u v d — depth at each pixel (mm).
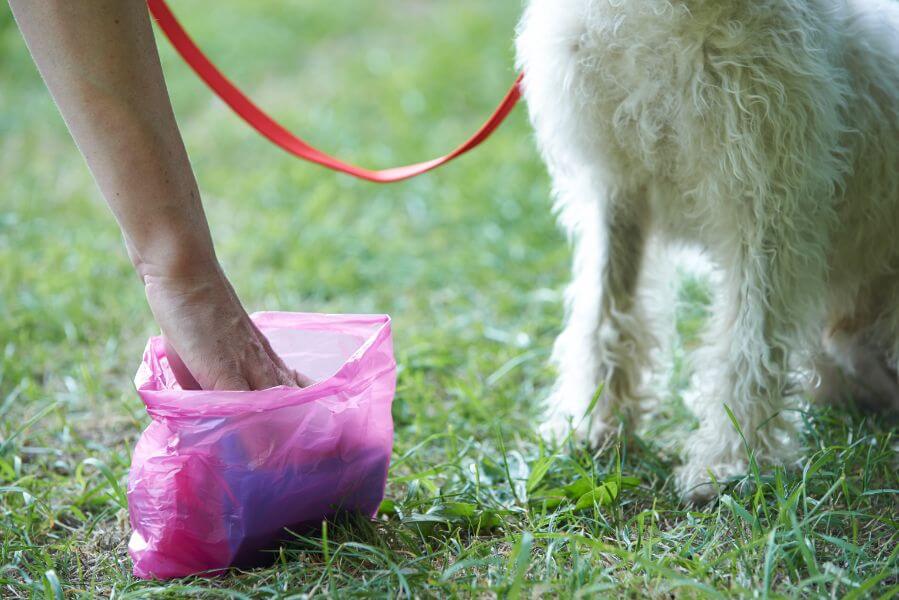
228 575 2174
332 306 4168
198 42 8609
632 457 2814
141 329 3920
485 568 2164
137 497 2129
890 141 2564
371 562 2193
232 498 2078
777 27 2271
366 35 9125
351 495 2242
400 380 3357
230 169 6012
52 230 4969
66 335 3861
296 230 4938
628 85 2396
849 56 2480
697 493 2498
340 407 2139
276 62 8328
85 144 2035
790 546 2143
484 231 4863
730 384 2551
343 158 6051
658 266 2914
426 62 7883
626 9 2299
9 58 8078
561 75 2469
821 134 2348
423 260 4586
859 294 2867
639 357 2891
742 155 2338
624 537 2262
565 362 2953
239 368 2129
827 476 2490
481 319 3949
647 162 2502
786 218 2406
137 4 2004
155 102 2047
